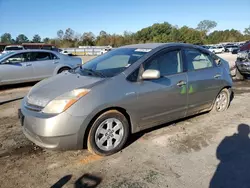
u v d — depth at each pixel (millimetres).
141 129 4051
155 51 4199
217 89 5215
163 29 80438
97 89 3463
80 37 80812
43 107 3375
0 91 8523
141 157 3639
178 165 3420
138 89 3793
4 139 4285
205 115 5434
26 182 3059
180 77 4395
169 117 4367
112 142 3693
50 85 3779
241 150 3844
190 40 79812
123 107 3650
